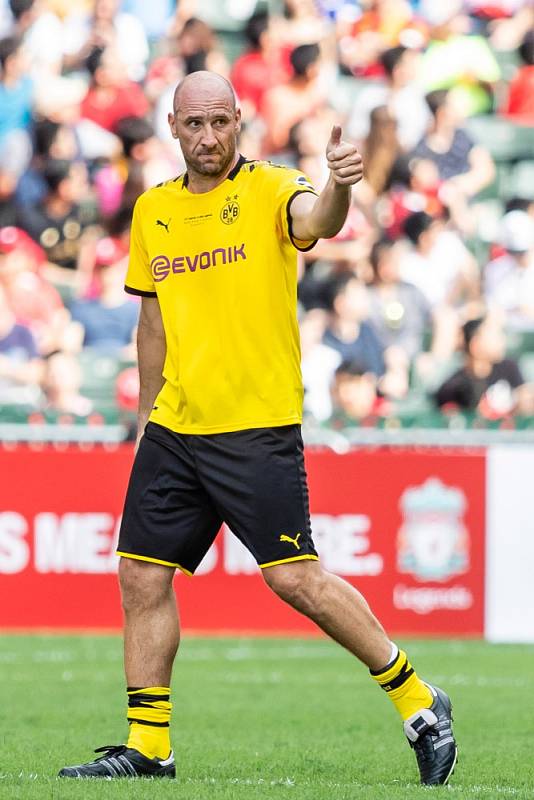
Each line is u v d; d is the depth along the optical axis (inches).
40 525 1387.8
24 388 1605.6
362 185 1742.1
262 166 564.1
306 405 1614.2
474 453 1408.7
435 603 1403.8
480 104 1813.5
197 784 547.8
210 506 579.8
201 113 548.7
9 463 1385.3
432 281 1705.2
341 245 1691.7
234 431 558.3
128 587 583.5
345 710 923.4
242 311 557.3
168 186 581.6
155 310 601.6
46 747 707.4
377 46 1814.7
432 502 1402.6
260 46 1801.2
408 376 1649.9
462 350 1669.5
